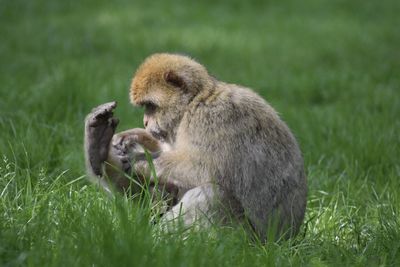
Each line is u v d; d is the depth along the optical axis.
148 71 11.12
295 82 21.30
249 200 10.46
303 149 14.64
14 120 14.31
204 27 29.94
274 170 10.55
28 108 15.52
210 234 9.43
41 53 23.56
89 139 10.79
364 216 11.41
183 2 35.75
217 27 30.16
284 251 9.48
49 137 13.45
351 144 14.57
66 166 12.30
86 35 26.34
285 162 10.64
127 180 10.98
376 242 9.99
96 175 10.94
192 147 10.54
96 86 18.30
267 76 22.14
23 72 20.33
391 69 22.89
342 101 19.28
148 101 11.07
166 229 9.49
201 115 10.64
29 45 24.42
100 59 23.02
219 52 25.89
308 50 26.61
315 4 36.69
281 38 28.78
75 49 24.28
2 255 8.65
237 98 10.70
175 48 25.58
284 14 34.22
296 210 10.69
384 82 21.55
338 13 34.47
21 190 10.31
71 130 14.14
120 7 33.53
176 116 10.89
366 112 17.36
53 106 15.81
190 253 8.60
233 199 10.49
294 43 27.94
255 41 27.98
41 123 14.18
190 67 10.99
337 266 9.16
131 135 11.24
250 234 10.36
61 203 10.05
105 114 10.68
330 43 27.75
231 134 10.49
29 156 12.14
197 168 10.43
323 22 32.19
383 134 14.91
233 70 23.25
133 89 11.25
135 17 31.34
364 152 13.97
